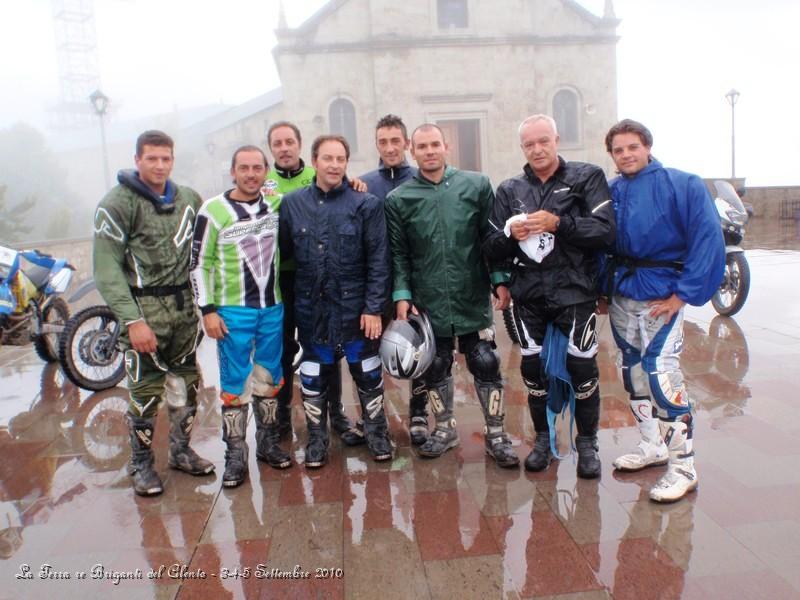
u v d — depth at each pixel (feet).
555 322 9.92
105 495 10.48
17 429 13.76
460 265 10.62
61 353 15.39
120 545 8.85
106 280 9.84
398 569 7.95
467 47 75.31
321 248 10.60
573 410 10.16
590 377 9.92
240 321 10.52
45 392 16.46
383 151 12.30
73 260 35.60
